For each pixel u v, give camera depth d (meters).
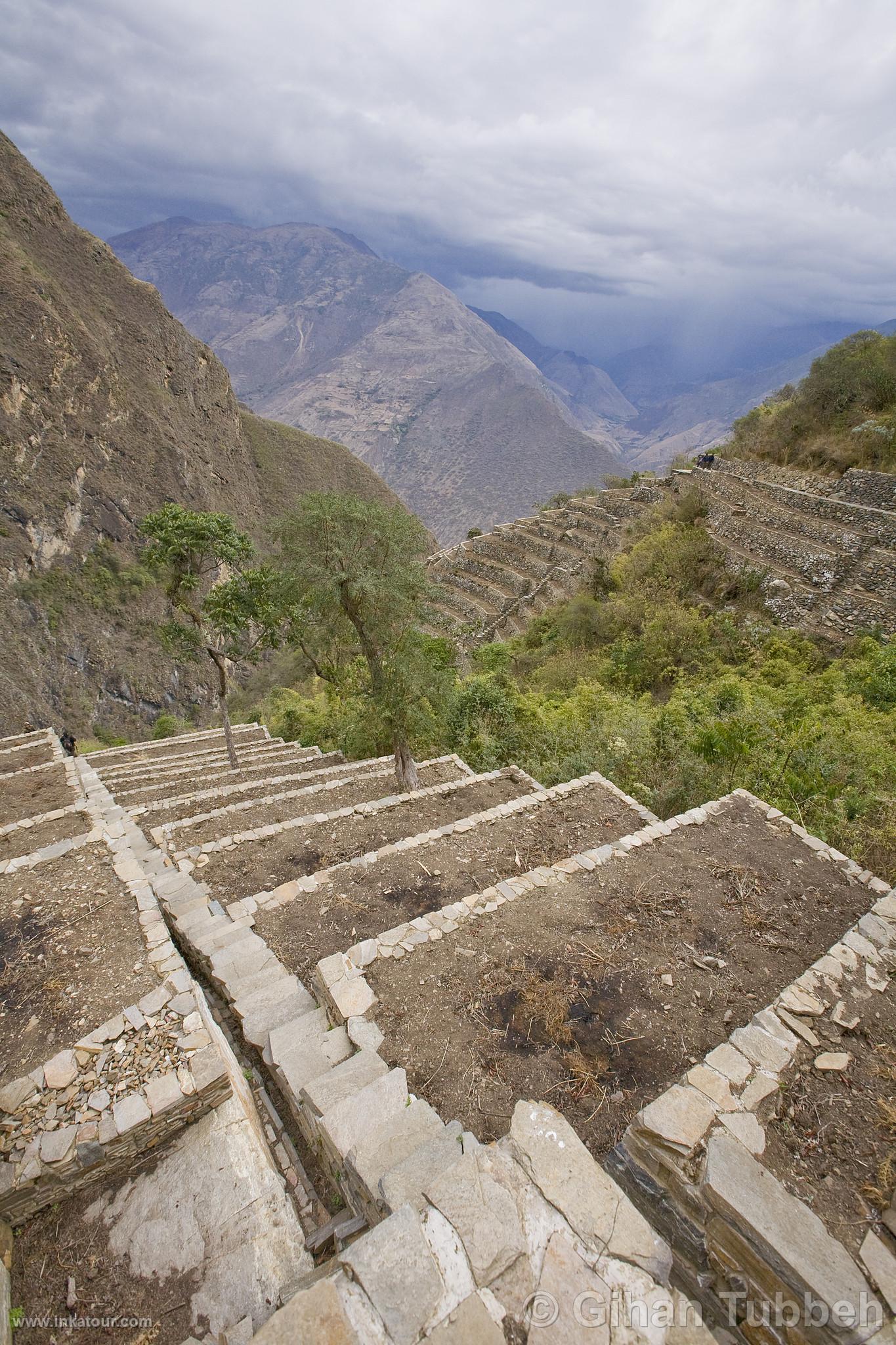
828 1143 3.57
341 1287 2.59
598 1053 4.50
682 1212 3.30
